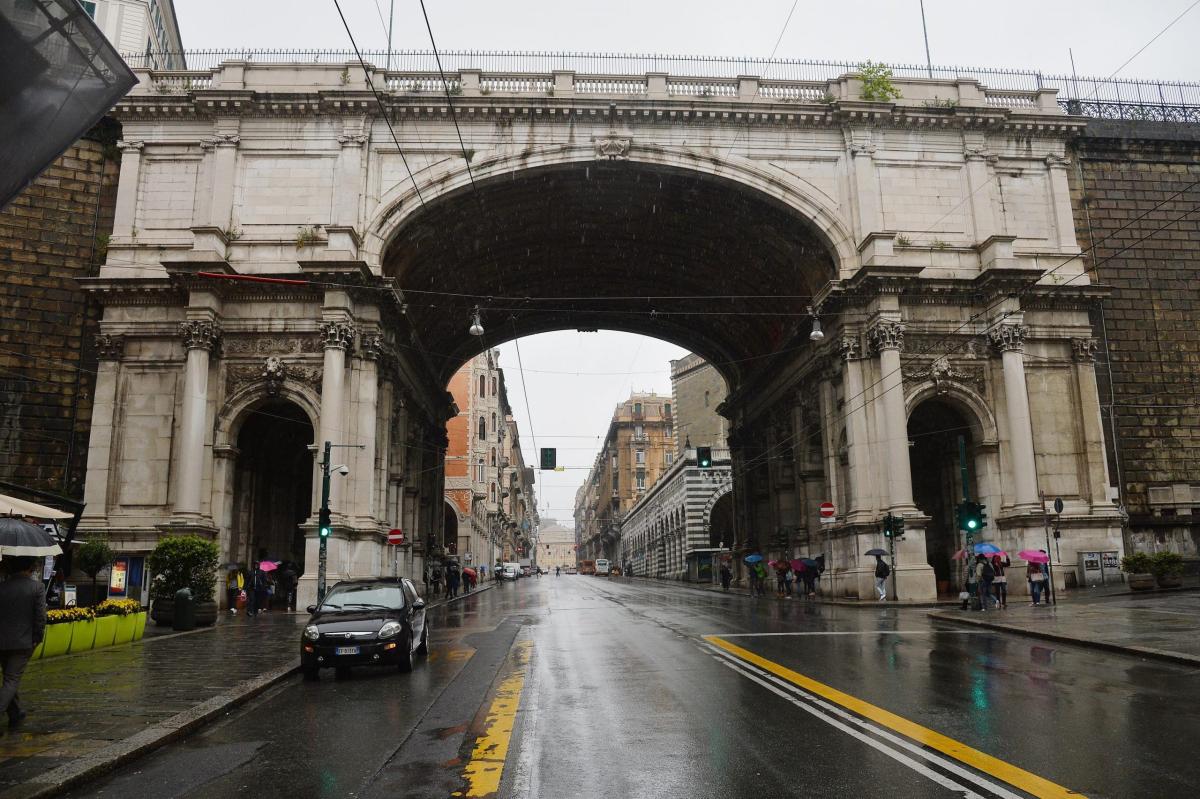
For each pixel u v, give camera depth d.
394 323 29.59
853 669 10.86
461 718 8.12
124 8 32.28
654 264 36.84
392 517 31.05
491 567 80.06
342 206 27.80
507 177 28.78
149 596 21.70
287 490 34.75
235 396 26.62
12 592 7.38
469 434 66.44
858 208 29.16
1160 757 6.02
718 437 77.06
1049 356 28.88
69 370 27.75
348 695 9.80
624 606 27.53
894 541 26.25
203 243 26.58
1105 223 31.25
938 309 28.64
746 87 29.73
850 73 30.30
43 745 6.71
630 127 29.17
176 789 5.74
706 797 5.30
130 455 26.33
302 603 24.59
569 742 6.92
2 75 5.27
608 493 124.81
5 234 27.95
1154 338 30.64
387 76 29.02
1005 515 27.23
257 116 28.50
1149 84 33.16
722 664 11.57
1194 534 29.30
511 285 38.00
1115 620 15.95
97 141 29.33
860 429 27.80
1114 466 29.58
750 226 31.72
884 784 5.46
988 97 31.28
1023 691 8.91
